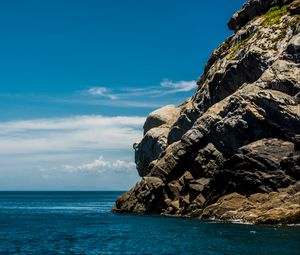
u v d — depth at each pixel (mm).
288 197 67812
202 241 53812
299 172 69625
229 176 76000
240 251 46031
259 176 72250
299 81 77375
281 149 73562
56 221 94250
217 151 86000
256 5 111625
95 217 102500
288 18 96438
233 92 95188
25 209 149875
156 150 123250
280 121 76000
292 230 58875
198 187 85062
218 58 113250
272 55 88062
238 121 81062
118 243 55938
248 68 90875
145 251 49094
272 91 78500
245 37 105875
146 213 96500
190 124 104875
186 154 91000
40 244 57062
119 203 109688
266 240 51656
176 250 48750
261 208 68875
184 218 82312
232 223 69000
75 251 50906
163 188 93375
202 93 105125
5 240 61375
